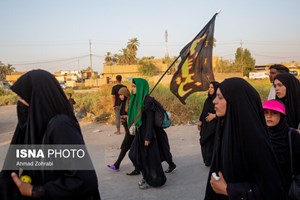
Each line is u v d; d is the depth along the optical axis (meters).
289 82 3.78
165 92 16.16
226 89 2.06
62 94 2.07
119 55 78.19
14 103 28.91
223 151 2.08
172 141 8.90
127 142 6.25
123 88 7.65
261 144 1.94
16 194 1.97
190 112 13.23
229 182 2.03
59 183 1.84
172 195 4.91
